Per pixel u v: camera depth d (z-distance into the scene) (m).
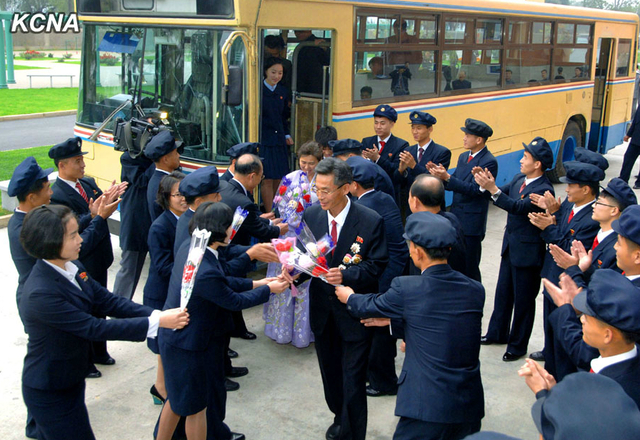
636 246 3.25
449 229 3.07
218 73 5.86
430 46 7.96
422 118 6.28
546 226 4.62
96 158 7.19
